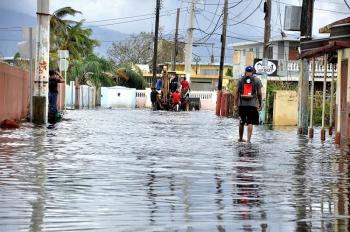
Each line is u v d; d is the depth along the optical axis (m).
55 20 69.12
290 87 40.38
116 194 9.43
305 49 24.42
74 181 10.61
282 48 77.31
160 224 7.45
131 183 10.54
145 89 77.00
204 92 69.94
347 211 8.46
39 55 26.48
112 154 15.15
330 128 25.09
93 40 74.44
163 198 9.18
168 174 11.77
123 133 22.73
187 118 38.53
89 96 63.19
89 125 27.02
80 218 7.68
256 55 89.12
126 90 71.38
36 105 26.70
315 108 34.75
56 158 13.96
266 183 10.97
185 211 8.25
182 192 9.76
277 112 33.84
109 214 7.96
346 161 14.85
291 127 31.38
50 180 10.66
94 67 70.06
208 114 47.88
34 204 8.48
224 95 44.50
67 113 40.78
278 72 36.66
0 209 8.11
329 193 10.01
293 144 19.83
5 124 23.66
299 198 9.48
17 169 11.97
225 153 16.16
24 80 30.47
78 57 72.56
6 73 25.19
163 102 58.12
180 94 58.38
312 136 23.31
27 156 14.23
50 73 29.12
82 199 8.95
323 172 12.72
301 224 7.60
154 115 42.47
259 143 19.83
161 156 14.98
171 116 41.34
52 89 29.09
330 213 8.32
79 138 19.70
